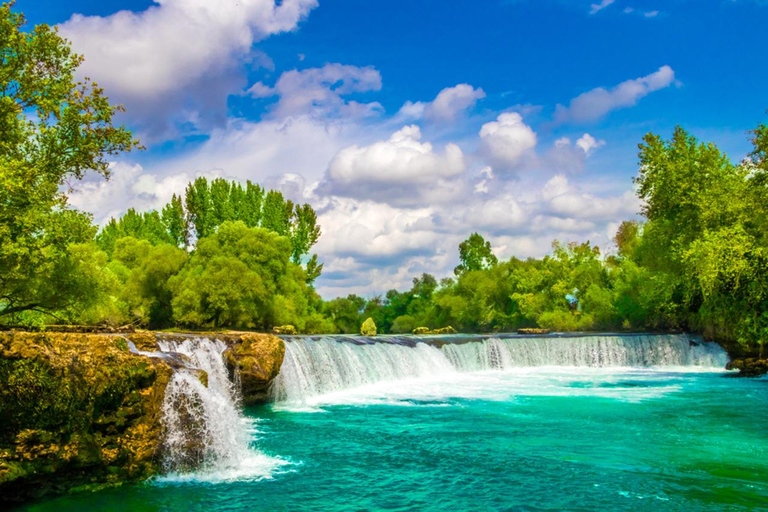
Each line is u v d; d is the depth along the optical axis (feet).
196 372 50.49
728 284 131.13
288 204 280.72
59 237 58.59
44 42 57.52
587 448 55.93
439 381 113.29
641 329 220.23
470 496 41.73
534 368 143.43
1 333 38.42
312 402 85.76
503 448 55.98
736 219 129.90
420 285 457.68
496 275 322.14
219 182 250.37
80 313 71.56
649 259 165.58
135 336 60.39
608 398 89.71
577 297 272.92
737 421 69.51
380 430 64.64
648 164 156.87
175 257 205.46
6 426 36.78
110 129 61.05
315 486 43.98
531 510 38.78
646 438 60.23
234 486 43.70
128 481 42.55
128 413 42.75
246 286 173.88
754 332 125.18
